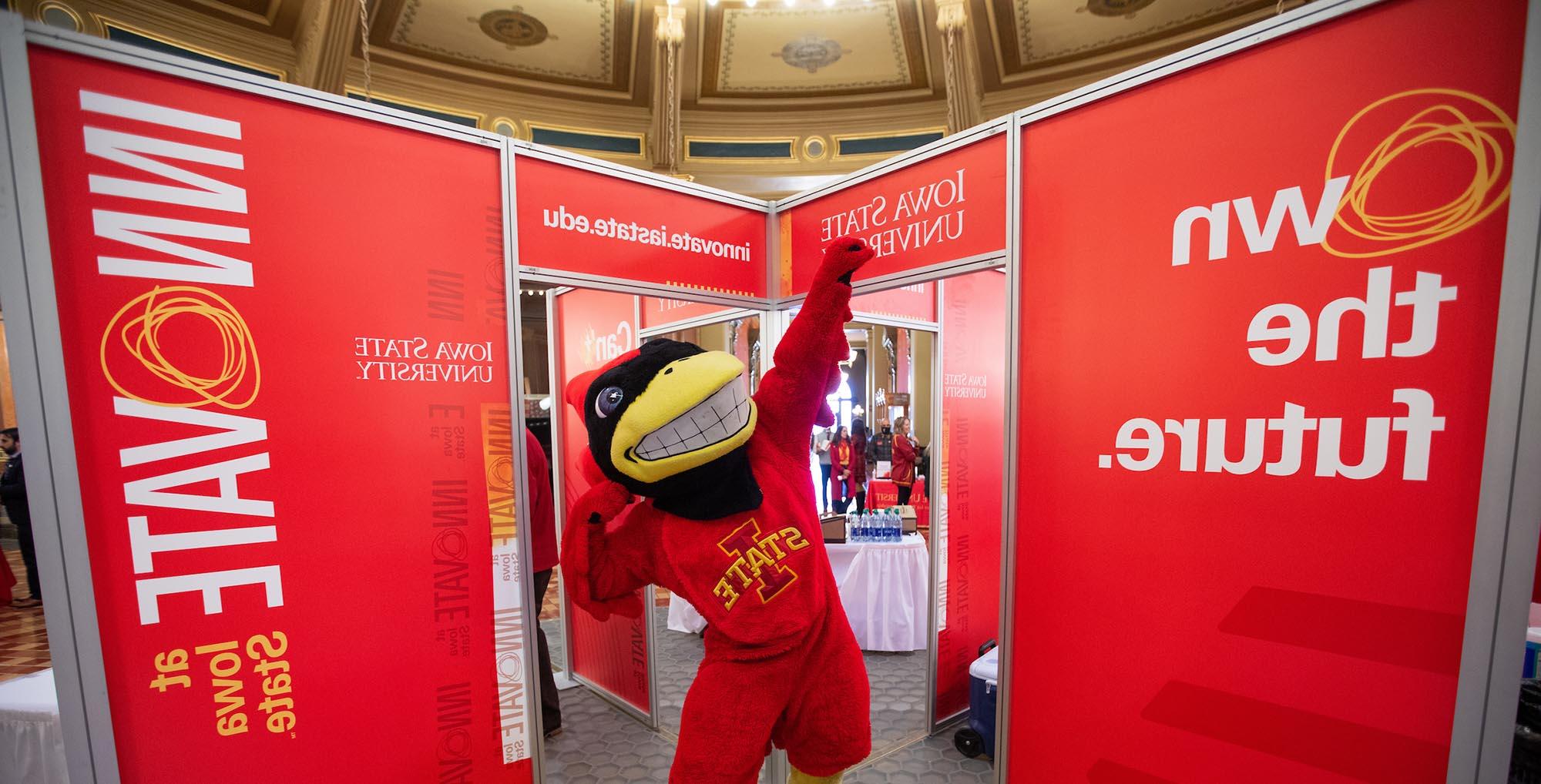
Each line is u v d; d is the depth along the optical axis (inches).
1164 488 54.7
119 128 48.9
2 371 288.7
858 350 345.7
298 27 224.1
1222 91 50.4
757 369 185.5
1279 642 49.4
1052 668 62.4
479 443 65.7
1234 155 50.0
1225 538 51.6
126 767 50.7
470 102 268.8
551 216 70.0
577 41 264.1
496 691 67.4
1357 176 44.7
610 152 295.3
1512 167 38.9
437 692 64.1
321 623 58.2
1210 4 234.5
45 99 46.4
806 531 60.4
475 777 66.4
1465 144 40.6
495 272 66.4
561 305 136.8
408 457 62.0
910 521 151.2
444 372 63.7
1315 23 45.7
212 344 52.9
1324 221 46.2
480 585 66.2
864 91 294.0
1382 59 43.3
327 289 57.6
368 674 60.6
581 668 134.0
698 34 269.1
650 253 78.2
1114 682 58.2
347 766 59.8
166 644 51.9
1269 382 49.1
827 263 61.1
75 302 47.8
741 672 55.7
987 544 115.6
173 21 203.8
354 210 58.6
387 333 60.6
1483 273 40.3
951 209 69.6
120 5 193.2
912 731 107.7
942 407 107.0
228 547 54.0
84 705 48.8
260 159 54.2
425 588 63.2
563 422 133.0
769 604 56.0
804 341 62.4
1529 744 64.9
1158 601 55.4
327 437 58.0
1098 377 58.3
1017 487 64.3
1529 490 39.0
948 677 109.0
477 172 65.1
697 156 302.2
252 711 55.6
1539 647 75.1
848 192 80.9
